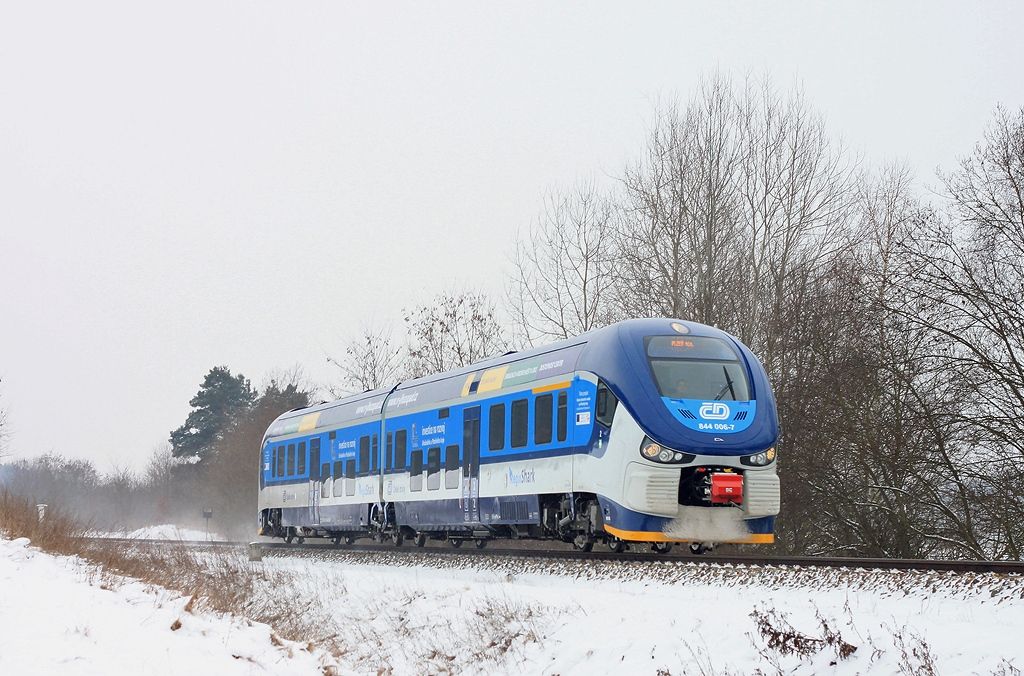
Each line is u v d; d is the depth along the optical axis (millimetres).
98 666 8859
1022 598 10844
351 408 28484
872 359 27031
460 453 22578
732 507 17438
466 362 41031
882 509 28109
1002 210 25203
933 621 10477
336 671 12227
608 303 35531
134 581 17172
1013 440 24797
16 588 12039
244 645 11836
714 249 32719
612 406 17781
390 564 22812
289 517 32250
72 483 89812
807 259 32344
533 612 14305
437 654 14492
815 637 10414
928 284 25297
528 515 20016
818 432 28266
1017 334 24859
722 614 11945
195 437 91562
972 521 26594
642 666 11469
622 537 17297
